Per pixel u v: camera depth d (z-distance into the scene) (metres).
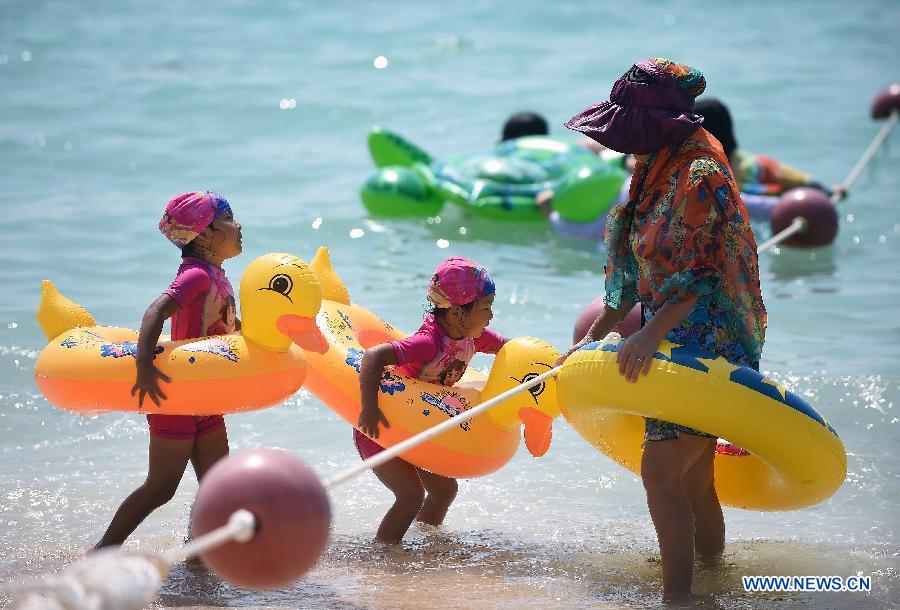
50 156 40.19
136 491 15.09
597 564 15.02
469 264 15.80
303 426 20.25
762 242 32.00
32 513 16.58
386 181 33.81
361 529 16.38
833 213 31.17
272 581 10.94
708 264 13.62
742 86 50.91
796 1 70.56
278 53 58.25
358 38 61.56
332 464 18.69
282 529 10.73
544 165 34.97
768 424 13.36
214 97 49.16
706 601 13.68
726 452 15.59
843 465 14.18
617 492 17.89
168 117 46.19
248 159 40.62
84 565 9.33
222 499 10.78
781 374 21.94
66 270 28.36
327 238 31.78
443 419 15.52
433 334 15.97
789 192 31.78
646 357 13.45
